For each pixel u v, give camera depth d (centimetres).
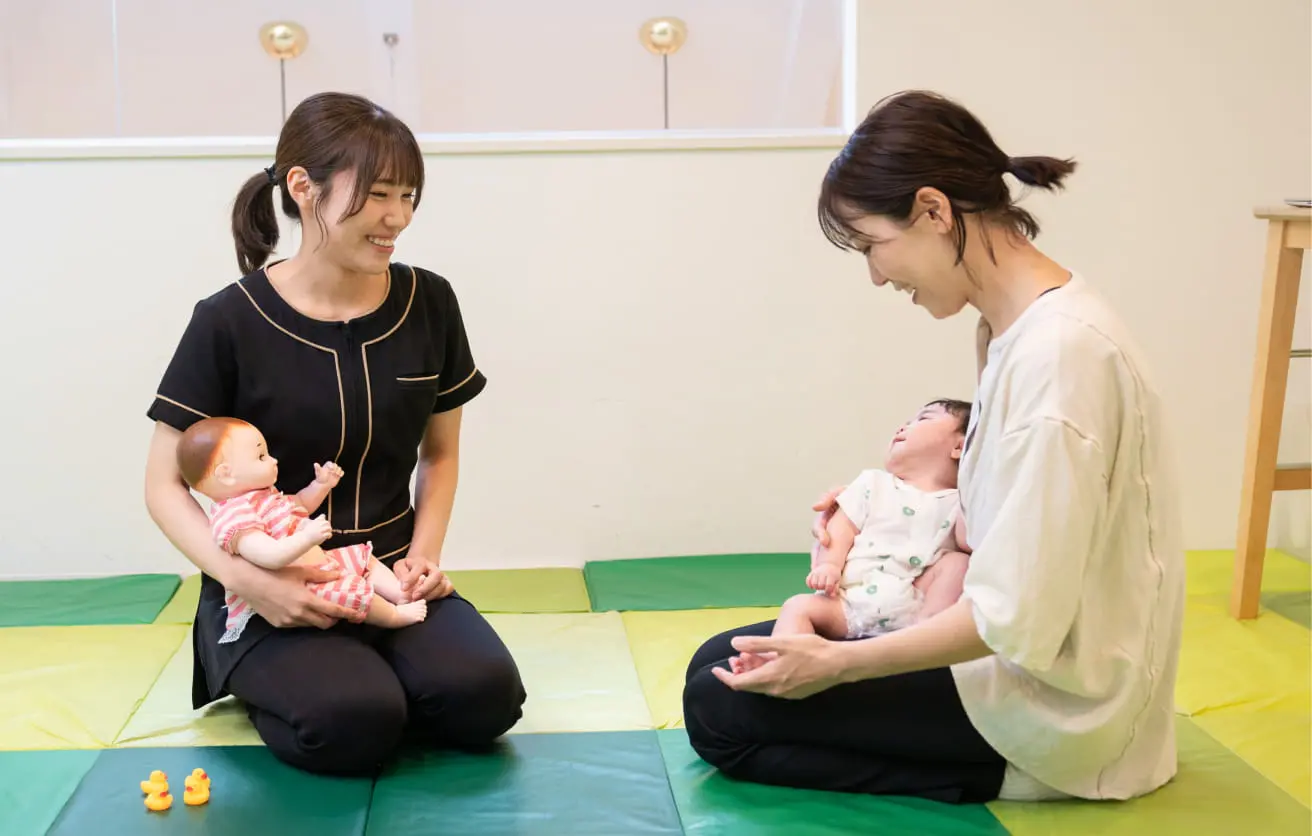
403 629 195
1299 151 297
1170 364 303
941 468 195
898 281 162
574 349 294
